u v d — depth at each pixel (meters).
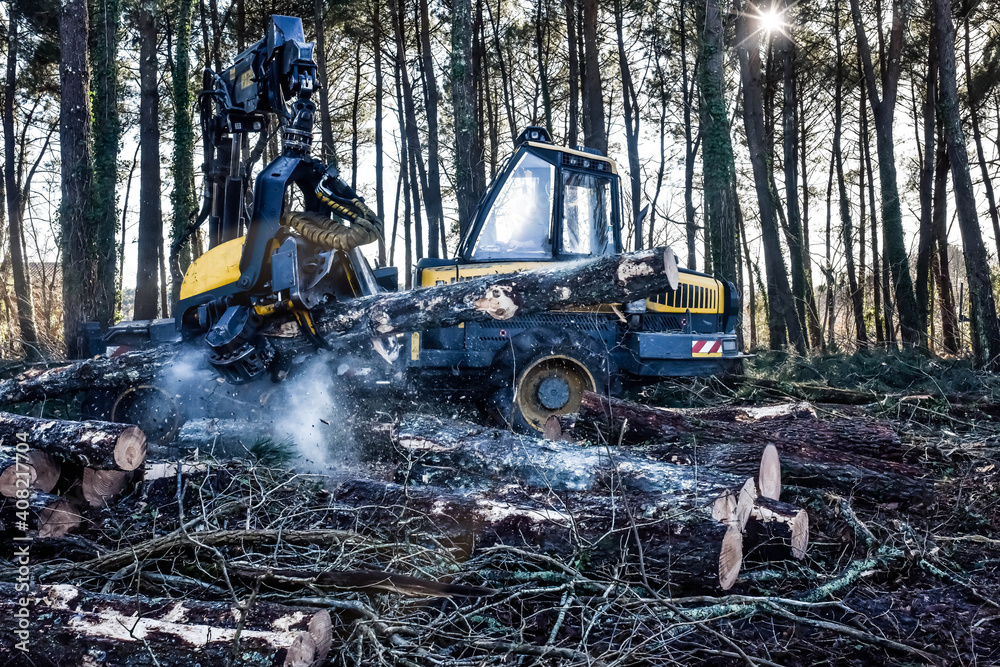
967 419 6.52
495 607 3.17
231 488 4.01
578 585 3.29
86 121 10.95
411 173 24.06
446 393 6.45
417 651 2.74
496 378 6.34
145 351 5.86
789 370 9.95
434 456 4.28
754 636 3.06
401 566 3.33
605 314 7.00
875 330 27.78
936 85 21.00
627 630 3.01
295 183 5.81
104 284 14.79
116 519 3.81
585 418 4.82
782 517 3.55
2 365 8.60
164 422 5.87
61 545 3.48
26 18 20.50
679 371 6.88
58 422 3.93
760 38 18.08
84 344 10.59
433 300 5.14
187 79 16.39
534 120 26.50
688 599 3.14
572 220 7.13
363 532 3.56
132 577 3.12
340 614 3.00
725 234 12.67
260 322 5.47
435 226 20.67
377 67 24.31
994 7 20.80
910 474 4.40
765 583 3.49
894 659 2.93
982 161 22.73
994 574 3.67
